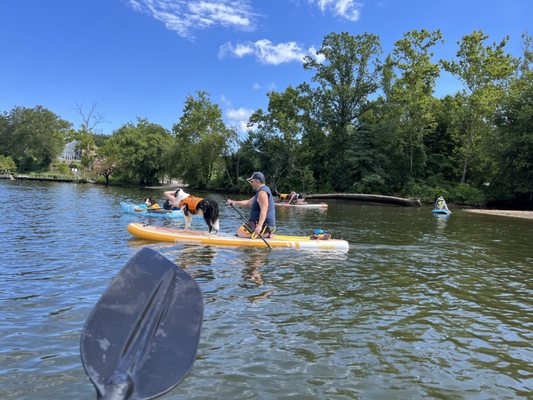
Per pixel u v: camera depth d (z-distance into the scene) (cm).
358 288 554
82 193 2733
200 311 270
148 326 247
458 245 989
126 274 273
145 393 206
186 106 4766
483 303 514
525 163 2692
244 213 1712
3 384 284
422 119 3322
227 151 4375
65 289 498
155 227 905
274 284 551
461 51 3250
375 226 1373
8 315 409
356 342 379
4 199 1895
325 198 3366
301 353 351
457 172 3478
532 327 436
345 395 287
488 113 3066
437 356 357
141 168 5291
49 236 879
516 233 1305
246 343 364
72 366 313
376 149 3609
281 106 4022
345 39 3712
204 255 714
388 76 3681
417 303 503
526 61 3391
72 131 7600
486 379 319
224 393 284
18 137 7219
